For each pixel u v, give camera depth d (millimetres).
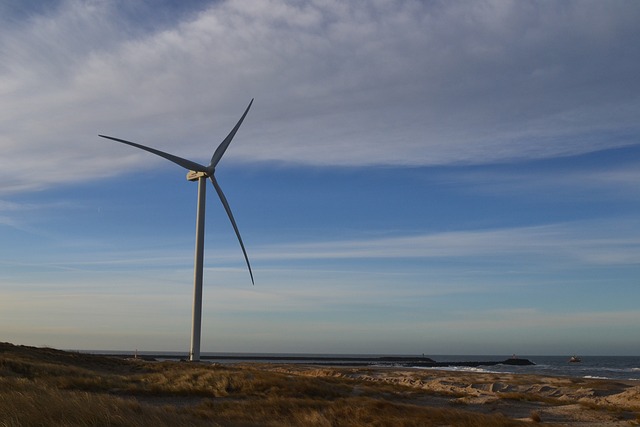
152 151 70938
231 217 75750
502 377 66750
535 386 51906
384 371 83438
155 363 61031
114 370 55594
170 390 35312
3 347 55594
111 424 14836
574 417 30562
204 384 37719
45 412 14781
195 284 73812
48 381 35844
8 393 18234
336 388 40531
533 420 28391
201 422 17656
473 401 38312
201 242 74688
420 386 57625
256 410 26609
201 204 75312
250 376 42438
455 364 174375
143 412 18094
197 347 72688
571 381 59344
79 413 15031
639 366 180000
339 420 24172
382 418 24766
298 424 21547
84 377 39531
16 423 13578
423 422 24312
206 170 74562
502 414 30812
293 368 88188
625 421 28750
